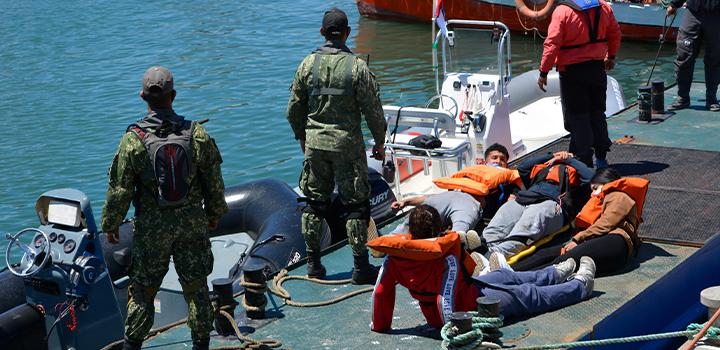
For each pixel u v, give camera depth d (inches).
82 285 272.5
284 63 1026.1
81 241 273.7
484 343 228.2
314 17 1321.4
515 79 596.1
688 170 387.5
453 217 319.0
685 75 490.0
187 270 238.5
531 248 309.9
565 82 381.1
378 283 264.1
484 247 298.4
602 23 374.0
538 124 562.9
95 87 949.2
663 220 335.0
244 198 441.1
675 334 238.4
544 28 1160.8
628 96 872.3
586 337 254.4
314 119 289.3
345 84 279.7
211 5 1472.7
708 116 479.8
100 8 1501.0
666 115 484.4
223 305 275.3
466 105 456.4
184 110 837.8
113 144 746.8
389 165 419.5
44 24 1376.7
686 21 481.1
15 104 886.4
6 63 1096.8
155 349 268.8
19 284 353.4
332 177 297.9
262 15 1353.3
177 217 234.1
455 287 250.2
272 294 303.4
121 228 395.2
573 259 288.7
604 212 298.8
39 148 739.4
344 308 288.8
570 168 327.6
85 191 645.3
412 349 258.1
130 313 239.9
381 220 409.1
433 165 434.6
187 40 1194.0
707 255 303.9
